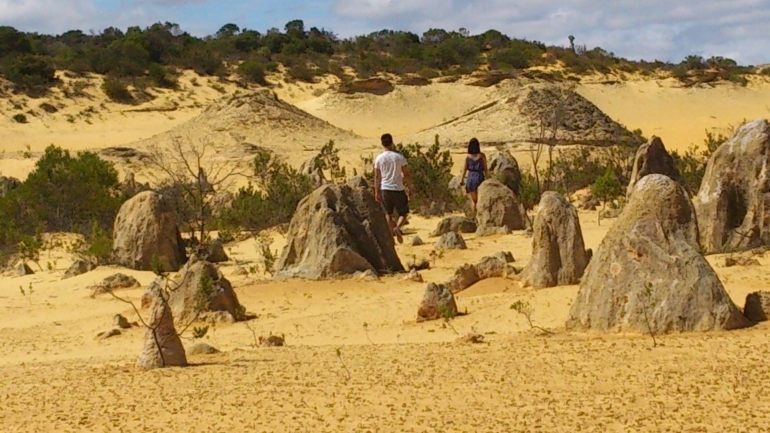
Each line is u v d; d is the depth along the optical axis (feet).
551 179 124.57
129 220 75.87
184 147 169.37
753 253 55.21
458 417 28.37
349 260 60.08
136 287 65.67
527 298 48.75
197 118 187.73
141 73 273.33
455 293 53.16
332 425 28.45
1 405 33.04
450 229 81.35
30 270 78.13
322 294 56.90
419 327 45.80
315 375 34.55
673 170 87.76
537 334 39.75
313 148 168.86
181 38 323.37
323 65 311.27
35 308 60.90
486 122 175.73
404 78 284.20
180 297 51.90
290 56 316.60
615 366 32.83
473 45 330.75
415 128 256.32
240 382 34.17
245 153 160.35
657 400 28.84
